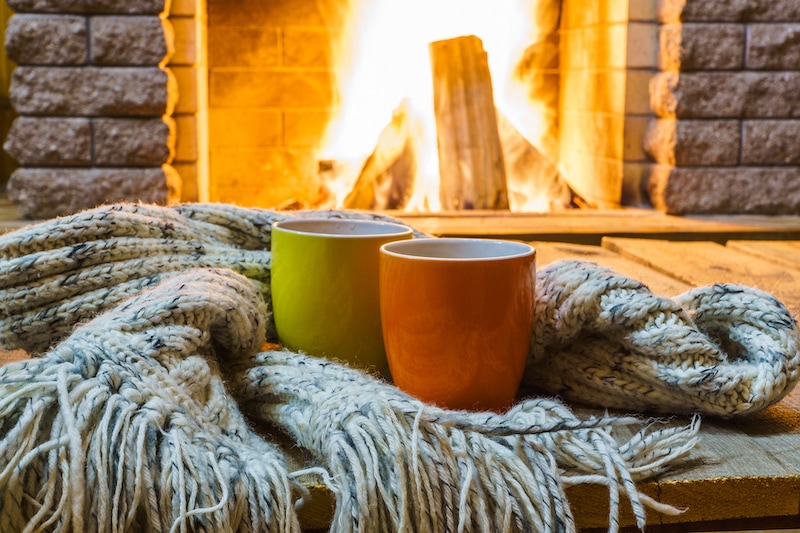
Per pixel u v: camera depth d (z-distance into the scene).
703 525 0.48
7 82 2.79
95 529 0.41
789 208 1.98
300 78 2.37
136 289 0.58
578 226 1.79
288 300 0.61
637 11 2.01
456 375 0.52
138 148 1.84
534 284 0.54
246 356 0.57
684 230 1.79
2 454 0.41
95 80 1.80
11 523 0.41
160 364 0.48
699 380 0.52
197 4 1.95
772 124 1.95
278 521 0.42
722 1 1.88
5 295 0.56
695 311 0.57
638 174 2.08
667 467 0.48
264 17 2.33
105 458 0.41
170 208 0.68
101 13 1.79
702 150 1.95
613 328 0.54
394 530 0.42
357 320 0.59
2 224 1.78
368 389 0.48
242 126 2.38
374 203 2.29
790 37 1.91
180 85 1.93
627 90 2.05
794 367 0.53
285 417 0.50
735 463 0.49
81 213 0.60
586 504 0.47
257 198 2.41
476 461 0.44
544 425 0.46
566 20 2.39
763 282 0.90
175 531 0.41
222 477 0.42
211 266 0.63
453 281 0.51
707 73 1.92
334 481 0.43
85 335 0.48
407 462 0.43
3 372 0.44
